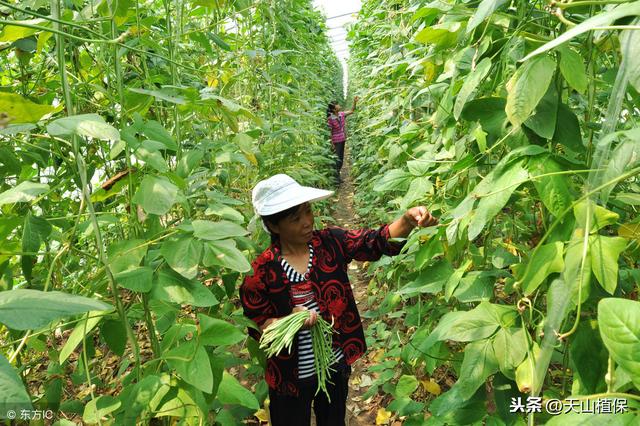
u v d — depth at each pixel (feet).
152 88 6.07
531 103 2.94
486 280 3.92
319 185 19.62
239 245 5.90
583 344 2.91
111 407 3.68
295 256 5.74
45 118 4.68
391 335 8.64
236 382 4.06
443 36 4.31
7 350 4.91
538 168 3.04
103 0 4.71
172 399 3.82
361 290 13.30
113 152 4.19
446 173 5.62
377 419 7.73
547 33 3.97
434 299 6.31
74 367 8.84
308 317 5.22
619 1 2.41
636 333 1.93
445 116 4.97
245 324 5.46
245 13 10.72
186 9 8.69
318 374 5.36
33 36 5.52
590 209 2.62
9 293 2.17
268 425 7.70
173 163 7.28
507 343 3.22
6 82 8.15
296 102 15.47
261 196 5.35
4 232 4.07
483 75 3.51
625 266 3.57
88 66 6.75
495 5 3.12
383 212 11.78
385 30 12.95
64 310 2.07
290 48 14.98
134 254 4.13
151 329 4.69
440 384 7.20
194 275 3.77
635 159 2.19
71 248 3.93
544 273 2.89
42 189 3.58
